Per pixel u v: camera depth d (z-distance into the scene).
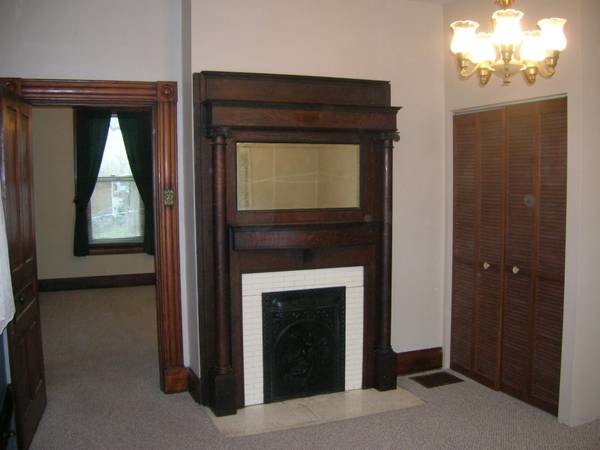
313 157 3.61
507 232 3.67
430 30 4.00
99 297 6.78
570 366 3.23
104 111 7.02
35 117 6.91
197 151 3.40
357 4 3.76
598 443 3.09
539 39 2.39
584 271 3.17
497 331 3.78
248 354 3.55
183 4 3.60
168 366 3.84
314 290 3.65
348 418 3.42
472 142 3.91
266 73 3.52
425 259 4.13
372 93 3.74
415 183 4.05
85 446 3.10
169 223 3.76
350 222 3.63
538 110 3.39
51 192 7.04
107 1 3.57
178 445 3.11
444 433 3.23
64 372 4.26
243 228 3.34
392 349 3.91
